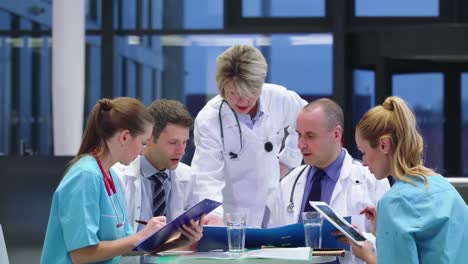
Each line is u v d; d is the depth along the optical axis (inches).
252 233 136.7
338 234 140.0
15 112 426.6
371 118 129.1
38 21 422.3
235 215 132.6
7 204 242.1
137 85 418.6
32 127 426.0
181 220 129.1
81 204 133.6
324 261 136.5
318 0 409.4
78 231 132.7
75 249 133.3
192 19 415.8
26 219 241.1
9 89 426.0
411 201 122.3
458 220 122.6
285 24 410.9
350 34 411.5
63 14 304.5
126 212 147.5
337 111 158.6
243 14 413.7
